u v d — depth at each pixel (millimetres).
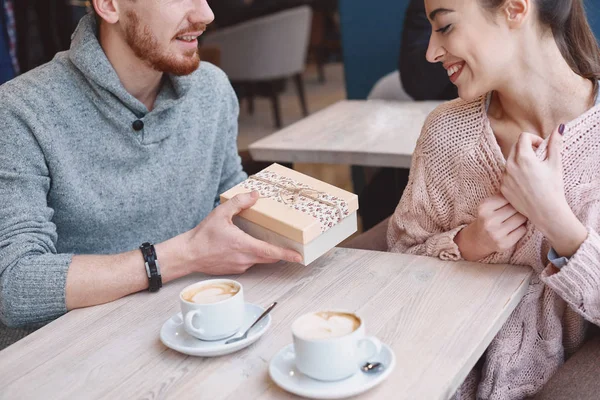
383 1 3654
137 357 1081
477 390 1356
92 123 1533
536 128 1338
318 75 7301
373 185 2656
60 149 1495
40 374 1061
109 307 1255
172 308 1226
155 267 1280
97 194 1561
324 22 6852
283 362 1009
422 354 1024
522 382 1351
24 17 3234
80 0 3400
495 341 1334
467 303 1162
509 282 1229
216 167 1801
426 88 2688
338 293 1225
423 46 2656
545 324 1348
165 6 1440
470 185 1380
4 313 1325
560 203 1182
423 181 1438
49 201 1528
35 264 1304
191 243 1301
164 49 1482
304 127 2383
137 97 1600
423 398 925
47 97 1489
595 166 1267
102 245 1616
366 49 3789
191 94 1687
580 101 1290
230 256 1290
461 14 1211
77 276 1273
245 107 6340
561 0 1241
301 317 991
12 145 1438
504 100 1341
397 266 1316
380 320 1127
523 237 1293
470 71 1273
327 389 932
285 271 1326
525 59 1261
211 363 1047
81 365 1074
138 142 1570
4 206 1402
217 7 5570
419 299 1186
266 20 5164
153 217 1652
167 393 985
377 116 2432
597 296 1194
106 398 987
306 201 1319
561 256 1227
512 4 1202
